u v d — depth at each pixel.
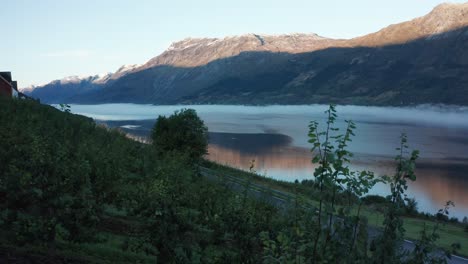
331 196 7.56
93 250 14.33
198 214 16.91
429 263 8.13
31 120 35.22
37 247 12.53
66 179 13.70
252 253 12.75
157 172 25.81
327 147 7.58
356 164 123.88
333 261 7.54
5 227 12.89
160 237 12.88
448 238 32.78
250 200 16.44
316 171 7.55
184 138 61.47
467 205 87.25
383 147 173.00
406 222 38.47
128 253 15.24
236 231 13.16
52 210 13.17
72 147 23.89
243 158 136.88
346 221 7.64
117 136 50.44
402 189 7.68
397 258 7.67
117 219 19.53
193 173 32.41
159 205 13.11
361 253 7.59
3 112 38.31
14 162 14.95
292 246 7.84
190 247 13.24
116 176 21.45
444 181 113.69
